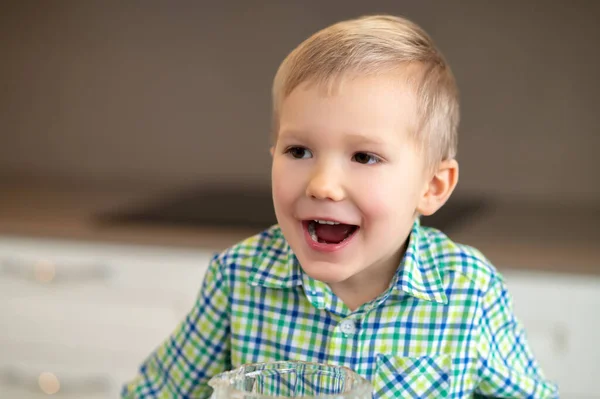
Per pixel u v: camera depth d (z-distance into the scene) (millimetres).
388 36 810
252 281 908
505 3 2105
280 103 805
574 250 1729
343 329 879
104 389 1873
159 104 2342
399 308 890
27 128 2404
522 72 2127
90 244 1807
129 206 2053
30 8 2346
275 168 768
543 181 2160
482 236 1818
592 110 2109
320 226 790
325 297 879
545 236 1833
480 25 2125
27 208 2016
